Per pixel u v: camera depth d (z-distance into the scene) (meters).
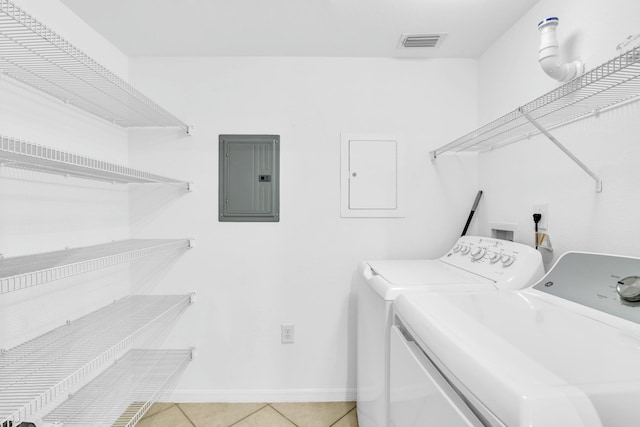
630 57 0.68
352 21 1.55
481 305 0.89
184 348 1.87
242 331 1.88
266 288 1.89
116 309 1.63
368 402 1.35
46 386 0.88
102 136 1.68
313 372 1.89
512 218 1.57
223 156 1.89
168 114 1.63
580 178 1.16
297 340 1.89
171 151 1.89
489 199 1.78
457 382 0.62
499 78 1.69
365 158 1.90
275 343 1.89
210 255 1.88
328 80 1.89
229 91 1.89
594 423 0.43
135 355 1.83
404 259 1.91
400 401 0.91
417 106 1.91
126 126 1.87
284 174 1.89
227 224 1.89
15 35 0.95
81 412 1.34
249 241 1.89
